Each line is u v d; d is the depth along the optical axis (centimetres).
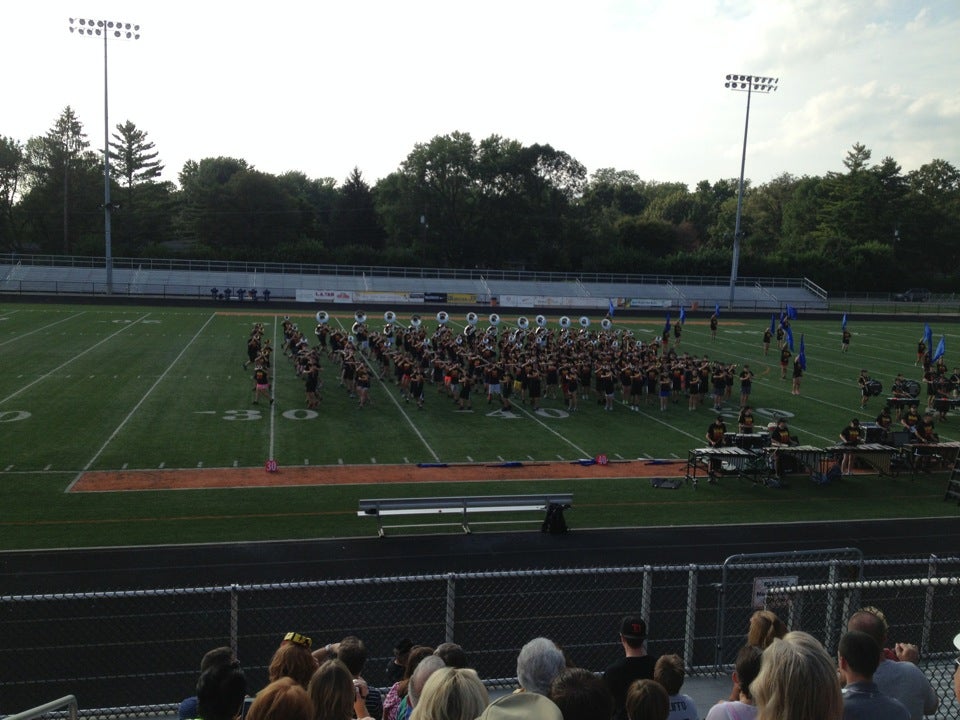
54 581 1341
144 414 2558
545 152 9575
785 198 11431
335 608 1244
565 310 6391
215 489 1875
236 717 426
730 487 2062
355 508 1780
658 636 1174
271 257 8075
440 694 357
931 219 9931
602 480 2081
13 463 2009
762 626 600
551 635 1170
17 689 993
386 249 9244
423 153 9206
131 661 1069
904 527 1783
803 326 5925
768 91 6266
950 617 1223
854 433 2273
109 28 5491
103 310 5175
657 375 3122
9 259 7050
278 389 3036
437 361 3178
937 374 3453
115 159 9475
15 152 8744
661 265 8638
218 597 1273
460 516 1755
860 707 409
